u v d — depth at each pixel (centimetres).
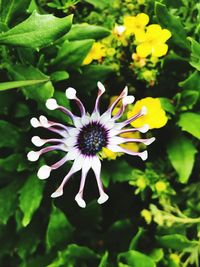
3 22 17
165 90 19
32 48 16
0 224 20
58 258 19
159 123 17
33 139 14
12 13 17
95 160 15
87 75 18
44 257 20
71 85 18
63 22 15
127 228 20
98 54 18
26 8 17
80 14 20
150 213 19
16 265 21
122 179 19
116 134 15
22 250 20
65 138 15
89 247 20
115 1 19
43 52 18
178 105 18
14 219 20
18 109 18
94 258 19
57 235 19
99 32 17
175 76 19
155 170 19
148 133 18
